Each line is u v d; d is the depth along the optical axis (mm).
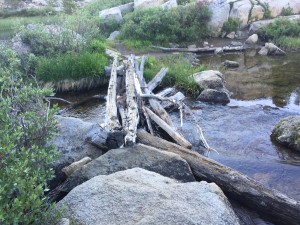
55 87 14078
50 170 5297
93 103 13250
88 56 14891
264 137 10102
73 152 7691
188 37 21875
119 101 11070
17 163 4512
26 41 16453
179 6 23391
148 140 8289
